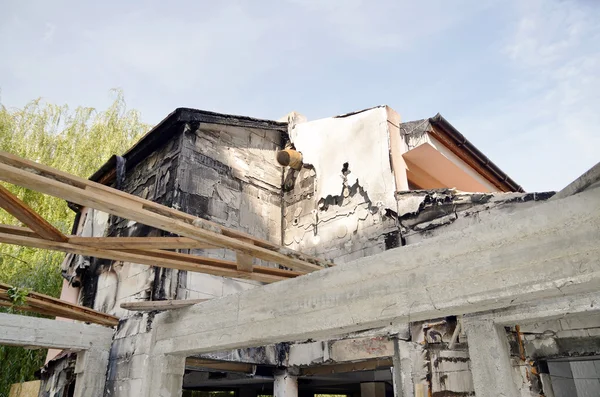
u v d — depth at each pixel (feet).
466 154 24.84
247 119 25.34
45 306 17.46
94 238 10.52
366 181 21.94
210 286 20.59
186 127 22.68
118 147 36.27
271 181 26.20
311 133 25.93
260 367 21.12
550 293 7.06
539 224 7.31
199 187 22.00
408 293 8.48
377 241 20.35
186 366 18.33
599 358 14.74
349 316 9.21
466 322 11.84
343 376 25.02
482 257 7.77
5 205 8.79
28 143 33.60
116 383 18.63
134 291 19.97
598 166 8.00
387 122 22.47
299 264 12.57
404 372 16.43
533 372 14.84
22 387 25.05
